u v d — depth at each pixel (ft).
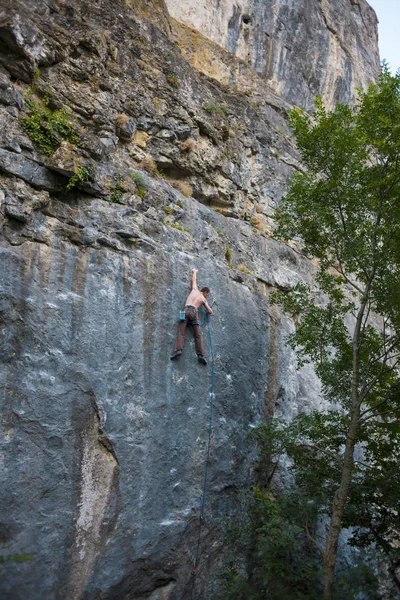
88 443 27.14
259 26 56.03
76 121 32.37
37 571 23.99
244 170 44.16
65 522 25.39
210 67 48.75
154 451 29.43
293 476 37.29
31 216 28.37
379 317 56.39
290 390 40.16
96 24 35.86
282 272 43.91
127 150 35.81
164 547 28.40
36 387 26.08
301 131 33.63
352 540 33.37
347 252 32.09
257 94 51.31
